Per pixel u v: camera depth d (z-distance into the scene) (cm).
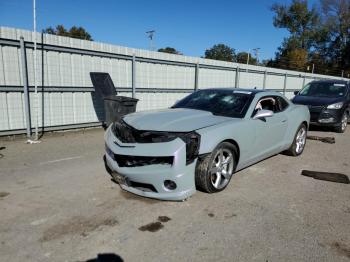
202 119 436
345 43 6019
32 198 400
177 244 302
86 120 932
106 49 941
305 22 6262
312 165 595
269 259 284
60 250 287
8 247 290
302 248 304
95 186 446
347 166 598
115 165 399
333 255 294
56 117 855
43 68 803
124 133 405
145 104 1113
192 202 397
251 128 473
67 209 370
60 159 586
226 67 1466
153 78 1119
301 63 6022
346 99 1009
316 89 1097
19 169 518
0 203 384
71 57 862
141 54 1052
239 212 376
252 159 499
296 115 621
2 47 718
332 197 436
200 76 1330
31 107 794
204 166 396
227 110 494
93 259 275
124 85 1023
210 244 304
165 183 376
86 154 628
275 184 480
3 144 699
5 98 741
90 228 328
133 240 307
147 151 371
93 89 928
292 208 394
